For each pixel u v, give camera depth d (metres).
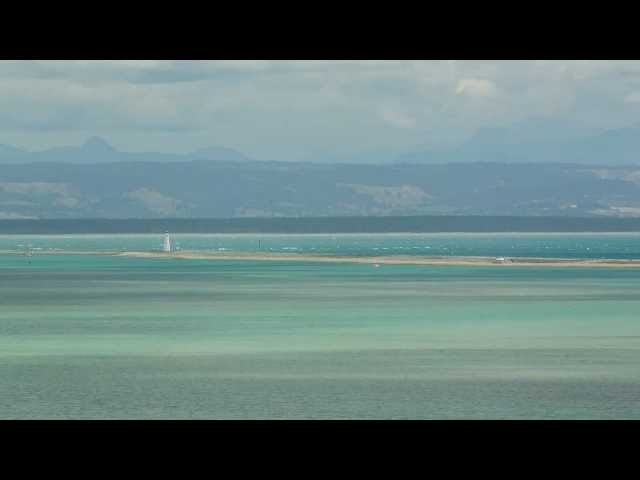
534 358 84.69
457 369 78.94
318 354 88.00
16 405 65.00
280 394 68.44
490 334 102.00
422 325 111.25
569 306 133.12
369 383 72.69
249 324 113.69
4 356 87.56
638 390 69.38
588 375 75.75
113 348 92.75
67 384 72.69
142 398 67.19
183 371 78.62
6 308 137.00
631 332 103.12
